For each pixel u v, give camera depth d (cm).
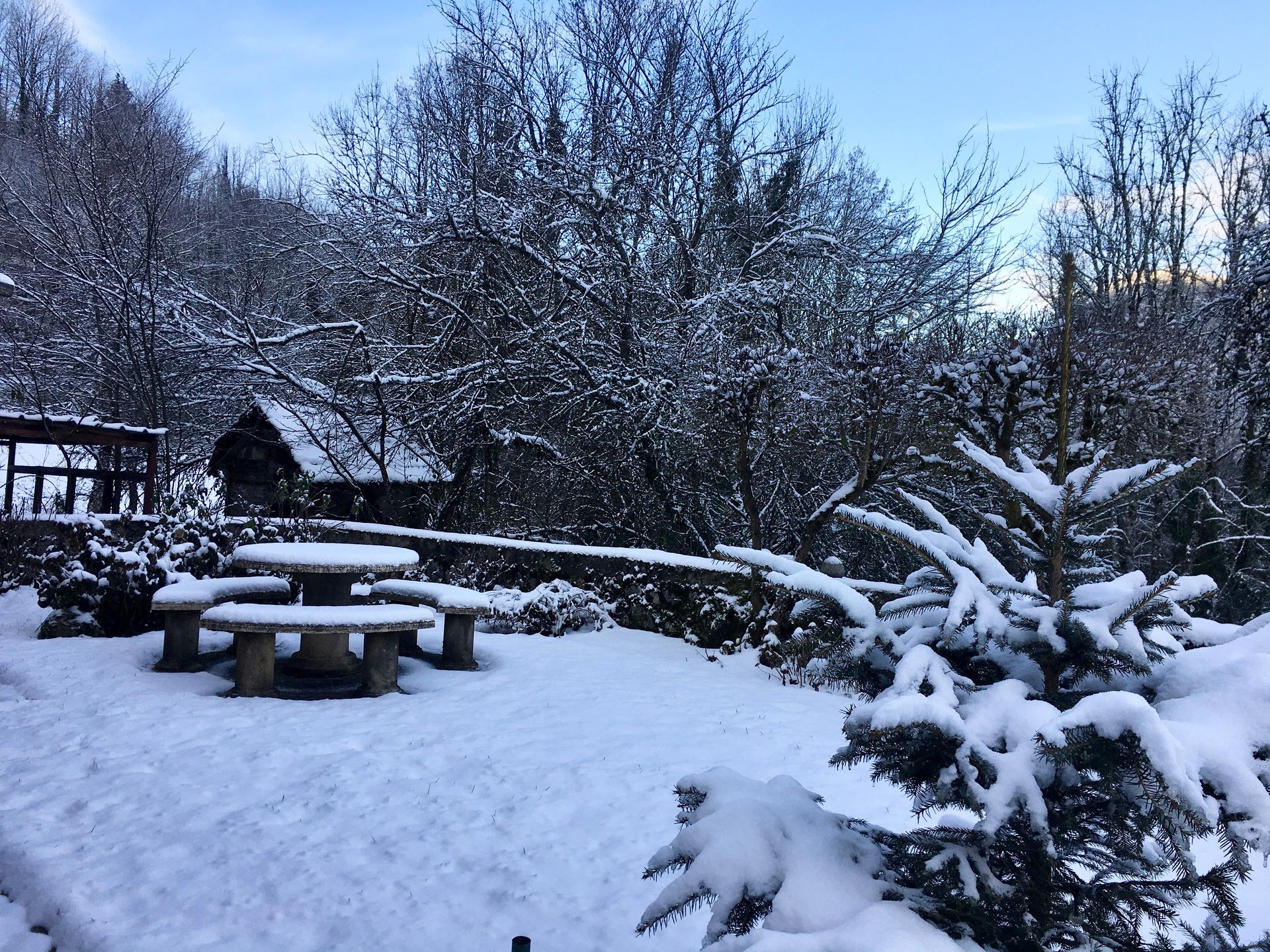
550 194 1473
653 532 1527
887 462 965
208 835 421
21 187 1852
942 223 1648
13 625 946
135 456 1781
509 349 1513
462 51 1603
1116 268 2405
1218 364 1445
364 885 377
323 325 1407
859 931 183
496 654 889
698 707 705
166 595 749
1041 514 257
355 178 1575
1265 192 2064
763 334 1485
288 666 786
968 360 882
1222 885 201
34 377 1584
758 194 1692
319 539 1221
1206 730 189
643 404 1350
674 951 329
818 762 564
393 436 1471
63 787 478
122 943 326
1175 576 209
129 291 1532
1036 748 194
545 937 339
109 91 2003
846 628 240
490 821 449
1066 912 217
